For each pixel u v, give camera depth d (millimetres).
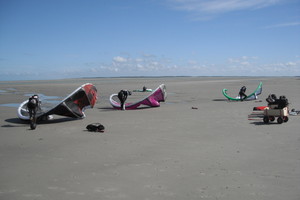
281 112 11805
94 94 15430
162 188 5508
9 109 19250
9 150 8492
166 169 6594
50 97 30125
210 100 23562
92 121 13750
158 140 9523
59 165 6977
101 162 7184
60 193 5309
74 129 11797
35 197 5137
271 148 8250
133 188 5520
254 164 6863
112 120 13969
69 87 51625
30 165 7004
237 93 31875
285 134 9984
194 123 12641
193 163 7012
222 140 9375
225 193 5242
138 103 18641
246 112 15688
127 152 8086
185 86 49594
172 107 19000
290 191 5285
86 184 5730
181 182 5797
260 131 10609
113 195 5203
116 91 38469
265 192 5262
